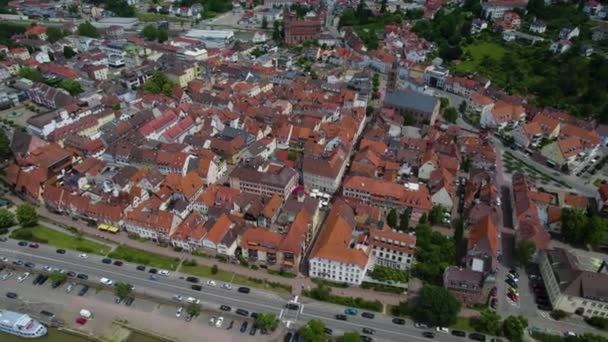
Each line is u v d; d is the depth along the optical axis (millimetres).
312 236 176875
